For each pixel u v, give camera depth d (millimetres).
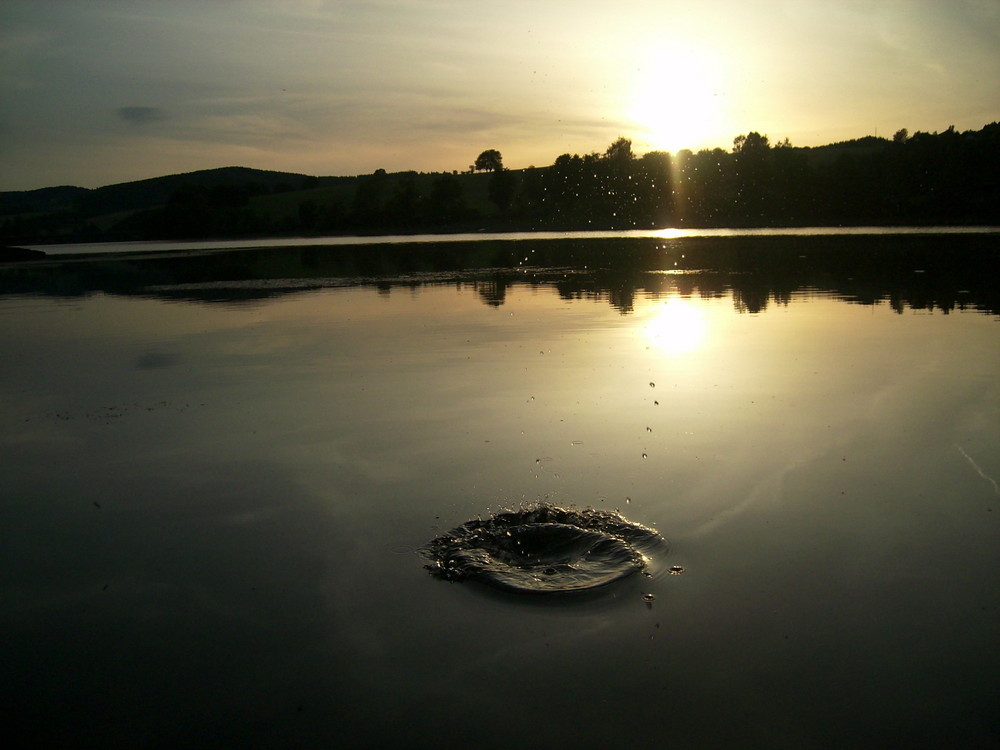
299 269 24516
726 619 3773
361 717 3195
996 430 6246
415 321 12570
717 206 55812
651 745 3004
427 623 3816
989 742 2979
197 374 9062
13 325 13484
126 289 19297
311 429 6773
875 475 5422
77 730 3168
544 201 64312
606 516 4820
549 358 9312
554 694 3293
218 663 3586
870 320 11555
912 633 3646
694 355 9297
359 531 4781
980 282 15961
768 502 5020
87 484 5734
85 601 4156
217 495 5438
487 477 5504
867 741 3000
